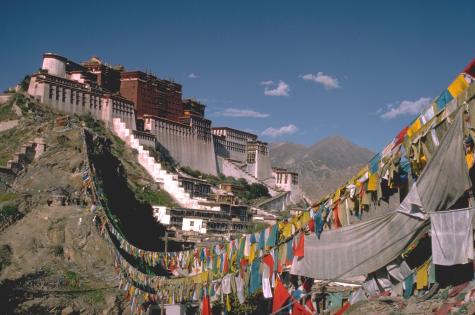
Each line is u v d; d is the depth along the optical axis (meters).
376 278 25.88
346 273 26.27
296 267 29.36
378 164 25.19
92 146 115.88
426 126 23.22
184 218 147.25
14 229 88.50
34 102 167.50
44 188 98.44
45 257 82.69
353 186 26.52
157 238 114.88
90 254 84.56
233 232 149.38
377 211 25.70
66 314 70.31
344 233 26.75
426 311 21.58
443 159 22.48
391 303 23.86
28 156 105.94
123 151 182.88
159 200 165.75
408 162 24.58
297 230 29.34
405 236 24.25
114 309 72.75
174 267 48.88
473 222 21.59
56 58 190.62
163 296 48.16
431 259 23.05
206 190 193.12
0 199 94.31
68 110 177.88
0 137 130.38
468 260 21.59
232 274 35.00
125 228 101.44
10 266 79.12
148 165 182.00
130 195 125.44
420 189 23.38
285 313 30.72
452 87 22.66
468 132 21.53
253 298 49.78
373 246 25.50
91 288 75.81
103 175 111.06
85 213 91.38
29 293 72.50
